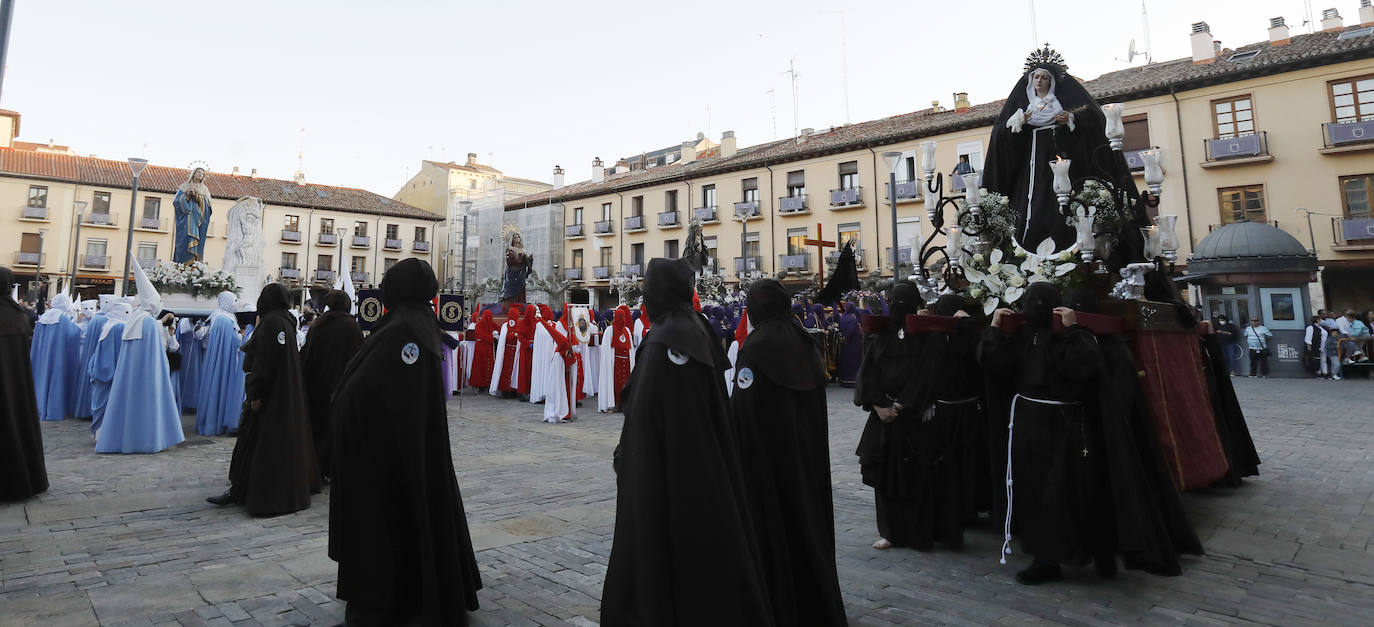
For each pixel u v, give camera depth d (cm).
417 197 5941
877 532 487
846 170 3422
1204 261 2036
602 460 750
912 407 434
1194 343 541
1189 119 2514
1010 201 582
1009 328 410
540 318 1334
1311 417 996
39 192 3969
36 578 371
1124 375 398
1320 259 2267
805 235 3550
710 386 259
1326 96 2284
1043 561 377
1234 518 495
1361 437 818
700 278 1973
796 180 3622
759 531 289
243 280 1683
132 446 739
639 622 240
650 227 4194
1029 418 394
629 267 4175
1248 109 2416
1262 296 1964
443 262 5388
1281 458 705
